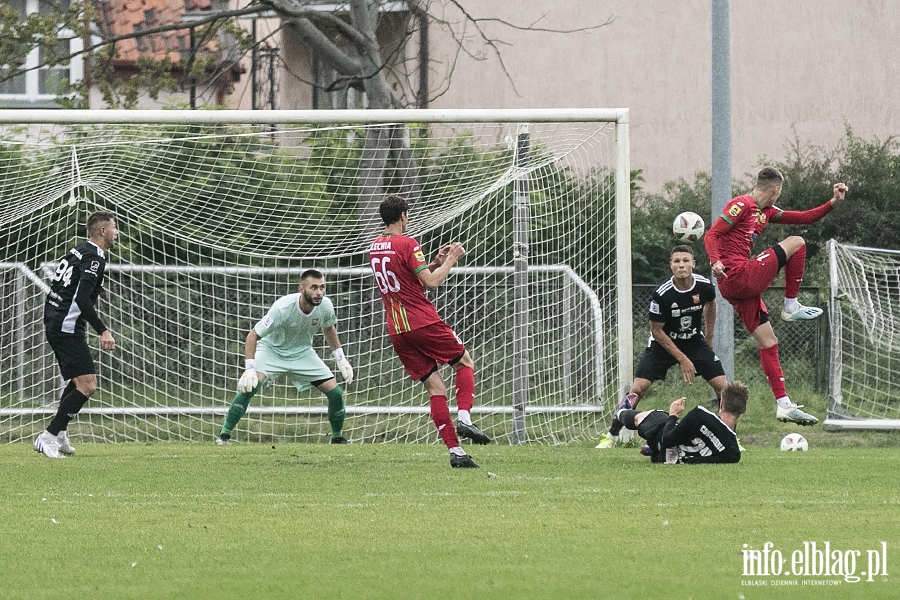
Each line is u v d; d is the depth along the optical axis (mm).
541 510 22016
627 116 40281
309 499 23812
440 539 18812
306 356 40938
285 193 49000
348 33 59812
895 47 79000
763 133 79875
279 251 49625
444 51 79875
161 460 32969
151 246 48312
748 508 22203
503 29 80125
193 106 68938
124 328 49938
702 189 74750
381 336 50062
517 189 41625
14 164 45625
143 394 49406
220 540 18781
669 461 30984
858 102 79188
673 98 79562
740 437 43688
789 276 34156
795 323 56125
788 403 34156
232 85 79938
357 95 83062
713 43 46094
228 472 29125
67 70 80438
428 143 48656
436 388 29516
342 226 49125
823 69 79438
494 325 49219
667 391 53844
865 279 49875
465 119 40375
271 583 15508
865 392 52219
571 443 40938
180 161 47906
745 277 33312
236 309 50344
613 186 44125
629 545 18203
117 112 40469
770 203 33875
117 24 80125
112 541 18703
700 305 34219
